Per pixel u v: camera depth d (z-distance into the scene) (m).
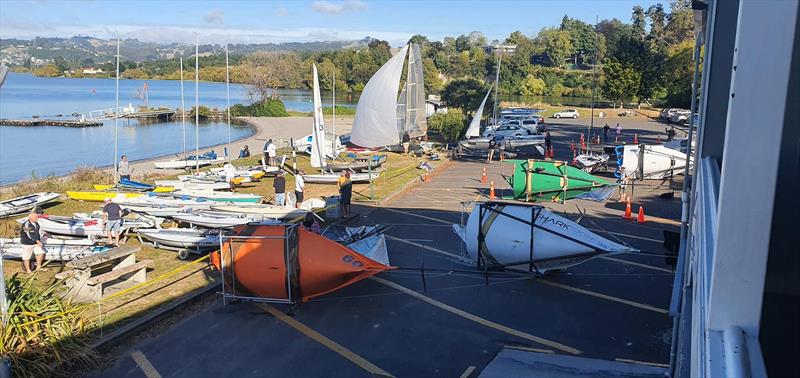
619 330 10.41
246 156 35.84
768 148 2.60
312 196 23.31
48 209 20.34
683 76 68.06
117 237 15.58
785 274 2.96
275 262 10.94
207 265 14.12
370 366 9.19
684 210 7.38
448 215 19.91
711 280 2.75
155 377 8.84
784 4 2.56
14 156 40.97
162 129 61.47
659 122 60.38
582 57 146.50
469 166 32.78
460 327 10.61
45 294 9.92
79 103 95.81
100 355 9.41
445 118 45.56
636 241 16.36
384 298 12.09
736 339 2.53
